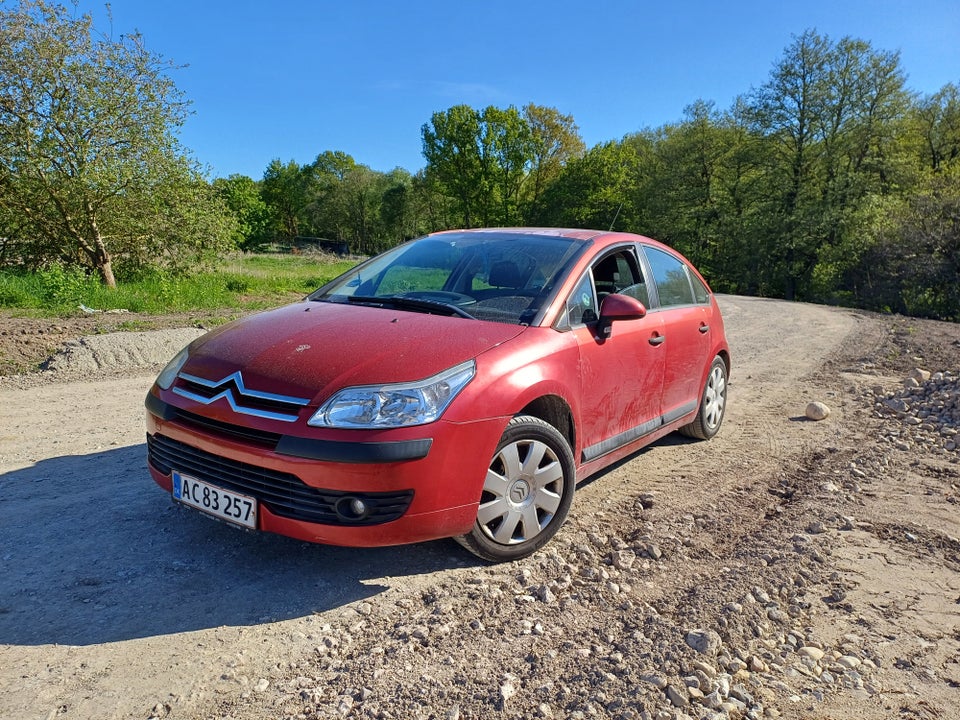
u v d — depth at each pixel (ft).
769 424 20.10
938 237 93.91
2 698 7.02
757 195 147.13
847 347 36.78
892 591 10.29
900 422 20.40
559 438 10.81
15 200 54.08
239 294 60.03
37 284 46.55
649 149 202.49
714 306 18.04
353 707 7.16
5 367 24.17
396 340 10.00
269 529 9.05
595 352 11.98
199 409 9.55
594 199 198.59
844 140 131.75
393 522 8.87
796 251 137.80
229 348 10.32
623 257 14.24
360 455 8.53
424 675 7.72
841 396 23.94
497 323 11.07
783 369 29.50
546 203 216.74
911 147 137.59
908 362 30.66
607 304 11.94
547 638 8.58
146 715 6.92
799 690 7.83
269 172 370.32
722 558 11.14
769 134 140.05
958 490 14.88
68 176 52.85
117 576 9.70
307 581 9.81
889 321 54.03
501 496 10.11
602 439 12.73
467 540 9.96
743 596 9.77
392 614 9.05
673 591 9.97
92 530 11.17
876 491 14.65
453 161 224.53
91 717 6.84
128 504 12.31
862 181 128.88
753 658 8.29
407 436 8.77
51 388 21.74
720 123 158.40
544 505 10.82
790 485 14.88
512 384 9.95
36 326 32.55
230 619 8.77
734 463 16.25
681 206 167.84
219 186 63.57
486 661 8.04
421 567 10.34
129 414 18.89
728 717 7.22
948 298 94.73
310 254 180.14
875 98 126.62
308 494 8.69
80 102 51.90
